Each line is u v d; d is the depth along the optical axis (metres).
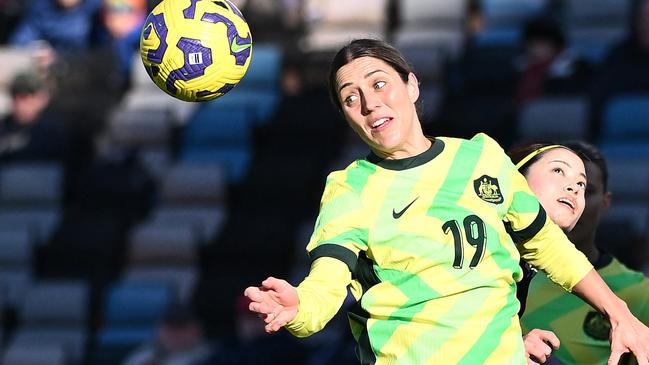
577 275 14.55
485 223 13.99
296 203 41.00
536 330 15.67
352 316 14.30
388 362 13.95
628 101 39.50
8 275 39.91
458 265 13.80
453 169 14.21
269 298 12.77
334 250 13.77
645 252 32.50
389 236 13.82
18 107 43.94
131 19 46.25
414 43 45.28
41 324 38.56
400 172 14.17
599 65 41.84
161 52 15.08
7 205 42.22
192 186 41.19
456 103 41.94
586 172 17.44
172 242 39.47
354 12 46.72
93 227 40.47
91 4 47.50
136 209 41.53
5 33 50.75
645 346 14.31
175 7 15.19
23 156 43.41
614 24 45.91
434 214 13.92
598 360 18.55
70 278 39.66
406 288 13.84
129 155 42.81
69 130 43.75
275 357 33.31
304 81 44.41
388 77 14.20
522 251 14.71
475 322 13.77
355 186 14.16
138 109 43.94
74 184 42.47
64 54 45.03
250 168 41.88
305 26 45.81
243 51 15.29
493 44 45.09
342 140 42.75
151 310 38.00
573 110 39.38
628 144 39.19
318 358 32.69
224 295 38.19
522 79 41.62
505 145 39.72
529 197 14.48
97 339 37.59
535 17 46.56
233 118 42.84
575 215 15.96
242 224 39.88
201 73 15.08
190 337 33.94
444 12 46.53
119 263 39.84
